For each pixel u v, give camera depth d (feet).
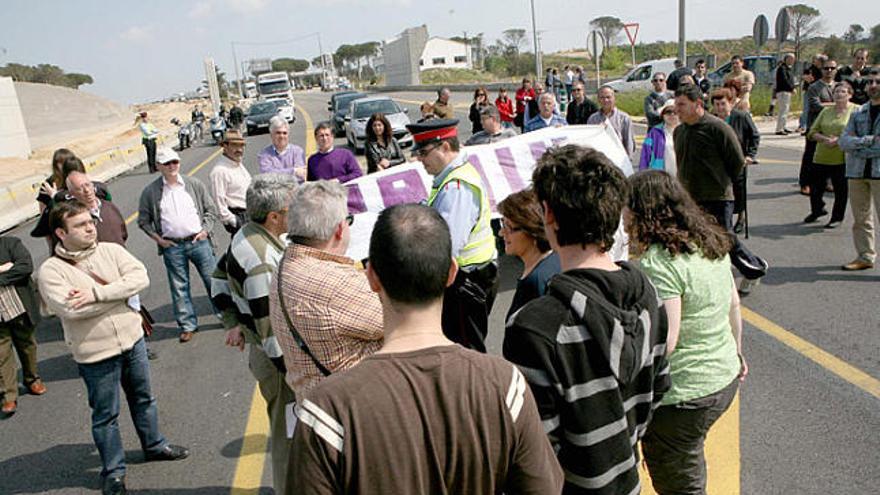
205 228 20.13
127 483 12.60
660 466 8.27
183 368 18.08
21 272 16.21
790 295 18.65
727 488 10.73
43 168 87.20
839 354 14.92
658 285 7.57
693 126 17.67
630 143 27.02
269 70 284.61
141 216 19.40
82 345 11.48
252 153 71.41
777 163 37.93
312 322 7.64
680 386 7.75
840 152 23.88
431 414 4.57
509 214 9.39
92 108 201.36
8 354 16.21
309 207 8.05
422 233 4.95
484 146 21.71
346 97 81.35
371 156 26.81
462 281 12.06
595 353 5.72
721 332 7.88
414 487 4.49
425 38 226.99
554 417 5.70
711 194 17.69
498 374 4.86
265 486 12.25
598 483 5.86
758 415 12.77
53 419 15.89
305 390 8.00
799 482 10.71
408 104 125.18
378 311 7.73
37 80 330.54
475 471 4.66
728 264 8.08
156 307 23.68
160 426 14.88
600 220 5.96
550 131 22.13
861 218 19.75
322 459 4.42
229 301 11.02
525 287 8.77
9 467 13.79
